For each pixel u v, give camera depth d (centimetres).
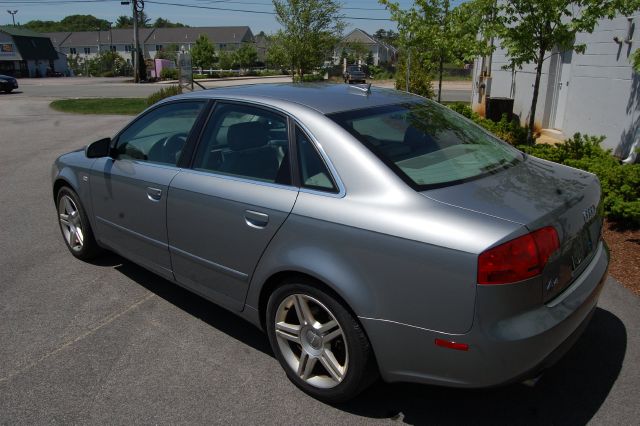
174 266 383
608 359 337
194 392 316
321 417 293
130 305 423
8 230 602
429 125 336
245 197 318
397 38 1486
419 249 248
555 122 1148
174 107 399
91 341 371
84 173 462
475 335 241
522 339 239
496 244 235
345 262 272
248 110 342
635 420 285
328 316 294
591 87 957
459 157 311
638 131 819
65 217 516
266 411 299
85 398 312
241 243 323
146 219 396
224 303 352
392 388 317
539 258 243
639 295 415
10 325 394
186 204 356
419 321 253
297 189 299
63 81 5194
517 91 1298
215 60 7706
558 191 286
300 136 308
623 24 856
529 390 311
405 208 260
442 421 288
